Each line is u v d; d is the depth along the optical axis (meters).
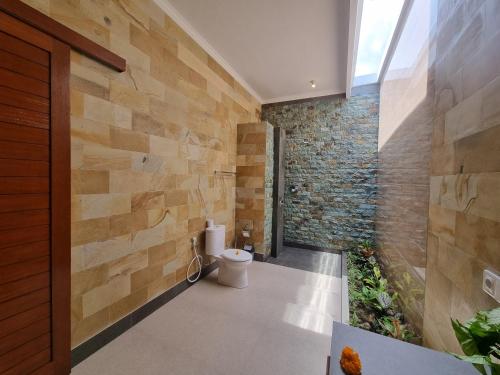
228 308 2.10
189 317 1.95
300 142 3.95
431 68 1.56
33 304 1.21
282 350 1.61
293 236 4.04
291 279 2.74
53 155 1.27
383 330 1.85
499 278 0.84
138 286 1.86
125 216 1.73
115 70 1.61
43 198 1.24
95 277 1.54
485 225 0.94
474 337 0.74
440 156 1.37
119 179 1.67
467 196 1.08
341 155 3.71
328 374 0.87
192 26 2.29
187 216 2.39
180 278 2.33
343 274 2.83
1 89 1.08
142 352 1.56
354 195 3.65
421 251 1.65
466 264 1.08
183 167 2.30
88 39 1.40
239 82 3.35
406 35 2.17
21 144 1.15
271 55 2.80
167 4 1.99
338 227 3.75
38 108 1.21
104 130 1.55
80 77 1.41
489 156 0.92
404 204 2.11
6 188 1.11
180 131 2.24
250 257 2.53
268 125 3.32
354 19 1.99
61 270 1.33
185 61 2.27
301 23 2.24
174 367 1.45
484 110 0.96
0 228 1.09
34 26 1.17
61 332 1.33
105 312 1.61
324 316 2.01
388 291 2.48
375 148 3.53
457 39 1.20
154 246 2.00
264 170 3.28
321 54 2.76
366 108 3.56
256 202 3.33
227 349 1.61
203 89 2.56
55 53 1.26
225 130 3.05
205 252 2.67
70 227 1.37
